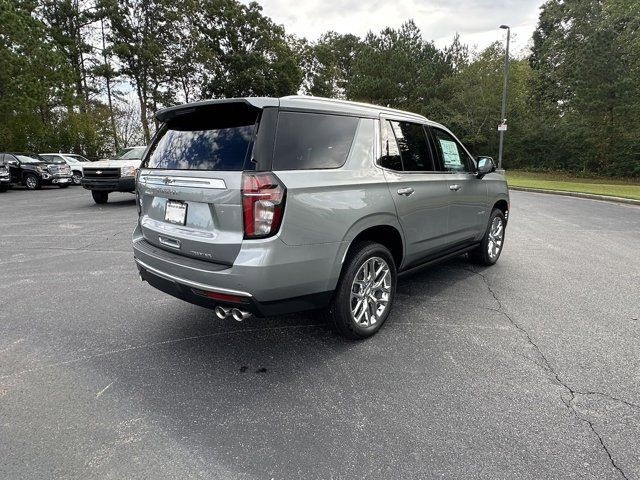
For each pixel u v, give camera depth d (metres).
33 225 8.68
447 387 2.68
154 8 31.34
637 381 2.74
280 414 2.41
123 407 2.48
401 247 3.65
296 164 2.72
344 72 59.09
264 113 2.65
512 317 3.82
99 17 29.97
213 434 2.24
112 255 6.16
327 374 2.86
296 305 2.81
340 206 2.90
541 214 10.67
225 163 2.67
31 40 22.36
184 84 35.75
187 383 2.75
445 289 4.62
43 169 18.39
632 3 21.45
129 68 31.59
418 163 3.87
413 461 2.03
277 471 1.97
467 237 4.78
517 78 31.16
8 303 4.20
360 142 3.22
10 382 2.74
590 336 3.42
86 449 2.11
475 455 2.07
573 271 5.34
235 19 39.12
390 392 2.63
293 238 2.63
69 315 3.90
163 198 3.13
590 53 22.66
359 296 3.28
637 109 21.77
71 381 2.76
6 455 2.06
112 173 11.42
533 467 1.99
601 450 2.10
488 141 33.12
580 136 26.86
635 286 4.72
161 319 3.81
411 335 3.46
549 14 26.09
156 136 3.42
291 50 44.81
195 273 2.72
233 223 2.59
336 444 2.16
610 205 12.75
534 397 2.56
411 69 39.34
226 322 3.75
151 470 1.97
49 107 25.94
